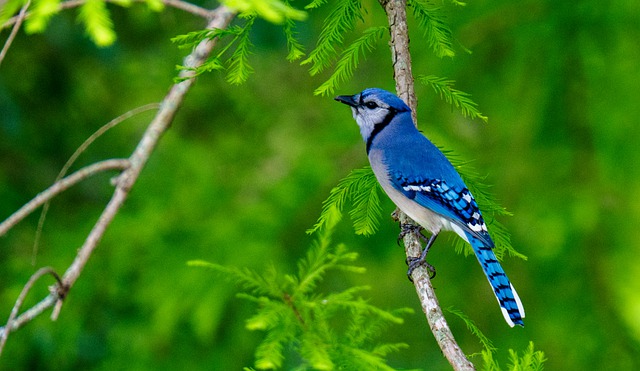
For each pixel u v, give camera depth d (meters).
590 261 12.20
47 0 5.74
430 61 11.81
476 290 13.29
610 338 12.20
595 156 11.93
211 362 12.99
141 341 13.01
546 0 11.44
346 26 8.00
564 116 11.81
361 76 13.46
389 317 6.18
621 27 11.19
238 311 12.97
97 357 13.48
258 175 13.59
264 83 15.14
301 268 6.42
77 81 14.80
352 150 12.92
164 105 8.94
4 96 13.56
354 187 8.88
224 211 13.11
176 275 12.61
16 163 14.36
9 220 7.61
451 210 8.70
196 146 14.50
